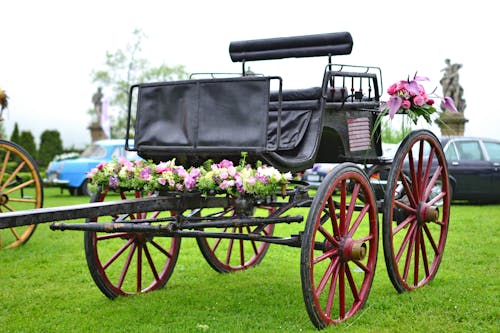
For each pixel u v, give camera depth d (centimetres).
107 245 827
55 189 2095
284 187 427
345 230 461
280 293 557
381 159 571
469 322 458
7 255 769
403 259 714
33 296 565
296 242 430
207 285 594
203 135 460
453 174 1303
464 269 654
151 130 488
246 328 452
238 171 436
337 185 464
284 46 547
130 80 3325
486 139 1374
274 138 511
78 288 597
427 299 515
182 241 862
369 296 530
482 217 1088
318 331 434
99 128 3291
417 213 552
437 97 539
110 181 470
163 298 539
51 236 928
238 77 449
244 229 683
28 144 3148
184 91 472
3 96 773
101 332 450
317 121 492
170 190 464
